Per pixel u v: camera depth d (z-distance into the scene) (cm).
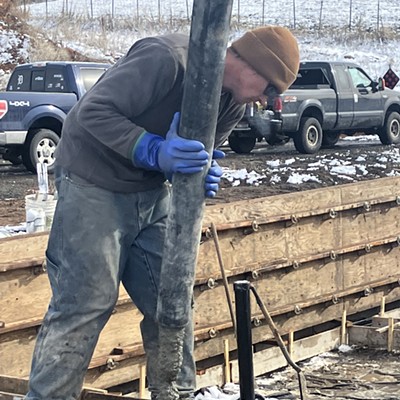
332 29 3784
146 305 348
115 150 301
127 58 311
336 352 734
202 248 653
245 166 1430
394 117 1948
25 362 554
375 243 805
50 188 1030
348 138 2173
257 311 694
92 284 319
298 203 735
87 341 322
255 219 696
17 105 1332
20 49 2684
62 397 321
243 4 4128
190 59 282
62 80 1440
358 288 789
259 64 310
